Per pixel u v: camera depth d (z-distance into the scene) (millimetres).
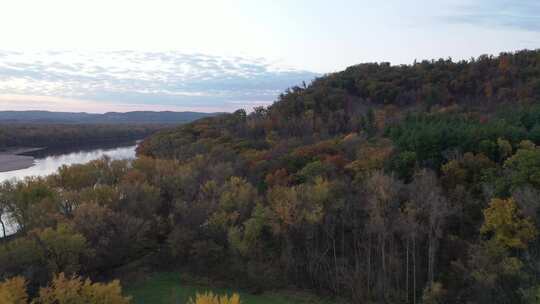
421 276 41969
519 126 62562
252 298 41781
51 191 53531
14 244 37625
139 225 46719
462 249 41031
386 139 70875
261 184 60969
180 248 47094
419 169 50938
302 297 42094
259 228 44812
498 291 35031
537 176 41094
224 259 47875
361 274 42781
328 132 96500
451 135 56188
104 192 50562
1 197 50531
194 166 68625
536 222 36625
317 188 46250
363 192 46625
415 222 40188
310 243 45344
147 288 43688
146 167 68562
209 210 49625
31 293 34625
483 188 45312
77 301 28609
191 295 42000
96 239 43031
